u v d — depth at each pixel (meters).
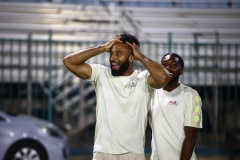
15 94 17.62
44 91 16.05
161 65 5.45
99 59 16.03
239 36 18.00
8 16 17.89
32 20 17.91
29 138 11.99
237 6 18.86
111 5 18.30
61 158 12.38
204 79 15.90
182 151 5.82
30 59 14.89
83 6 18.33
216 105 15.13
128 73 5.52
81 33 17.66
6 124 11.98
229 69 16.20
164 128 5.89
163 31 17.84
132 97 5.43
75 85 16.31
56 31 17.70
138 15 18.12
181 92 5.95
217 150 14.54
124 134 5.39
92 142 15.84
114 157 5.39
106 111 5.44
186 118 5.89
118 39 5.44
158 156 5.92
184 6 19.00
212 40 17.88
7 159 11.84
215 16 18.30
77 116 16.73
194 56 17.20
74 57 5.47
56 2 18.52
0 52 17.50
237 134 15.19
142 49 16.36
